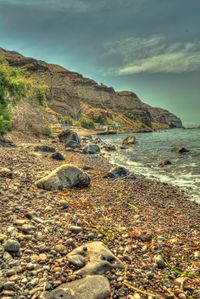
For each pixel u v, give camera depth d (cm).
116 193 1705
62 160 2941
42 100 10125
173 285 741
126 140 8175
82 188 1656
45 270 696
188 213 1530
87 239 913
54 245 825
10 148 3462
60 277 677
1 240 790
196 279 784
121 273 736
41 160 2614
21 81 6119
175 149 5488
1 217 964
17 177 1592
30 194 1311
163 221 1312
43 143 5344
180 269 838
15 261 706
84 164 2931
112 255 791
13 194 1261
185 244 1038
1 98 4869
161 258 841
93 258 761
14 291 611
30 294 609
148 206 1558
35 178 1631
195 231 1223
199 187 2320
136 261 834
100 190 1700
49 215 1072
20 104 6569
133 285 704
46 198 1293
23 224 919
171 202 1752
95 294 628
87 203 1375
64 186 1552
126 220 1225
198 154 4978
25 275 668
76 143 5084
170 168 3381
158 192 1964
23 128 6141
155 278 756
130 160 4169
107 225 1086
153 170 3234
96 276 686
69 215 1105
